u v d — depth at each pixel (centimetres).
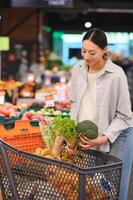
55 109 671
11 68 1498
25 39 1619
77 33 2303
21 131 402
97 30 366
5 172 326
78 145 349
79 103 383
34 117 563
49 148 368
